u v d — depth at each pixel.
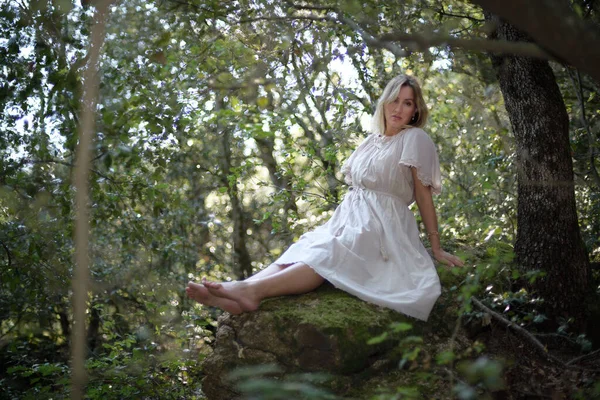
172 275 6.15
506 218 5.30
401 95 3.60
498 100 5.44
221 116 4.54
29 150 3.87
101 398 4.04
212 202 7.21
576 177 4.60
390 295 3.26
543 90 3.61
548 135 3.59
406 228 3.52
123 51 3.72
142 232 4.62
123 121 3.51
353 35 4.12
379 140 3.67
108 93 3.63
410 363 3.00
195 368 4.35
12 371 4.17
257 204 6.99
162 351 4.77
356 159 3.74
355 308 3.12
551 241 3.58
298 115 5.48
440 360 2.29
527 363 3.25
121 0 3.55
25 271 4.21
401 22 3.99
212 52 4.26
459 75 5.82
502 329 3.44
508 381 3.08
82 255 1.85
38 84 3.70
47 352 5.94
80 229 1.86
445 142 6.34
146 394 4.18
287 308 3.12
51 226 4.21
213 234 7.07
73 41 3.56
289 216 5.34
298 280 3.25
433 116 6.07
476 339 3.35
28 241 4.18
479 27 3.96
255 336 3.06
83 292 1.84
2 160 3.81
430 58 4.46
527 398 3.06
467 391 2.38
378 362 3.00
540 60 3.64
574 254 3.58
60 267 4.34
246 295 3.13
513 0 1.26
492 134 5.37
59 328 6.40
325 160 5.33
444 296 3.42
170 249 5.24
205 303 3.14
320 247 3.36
